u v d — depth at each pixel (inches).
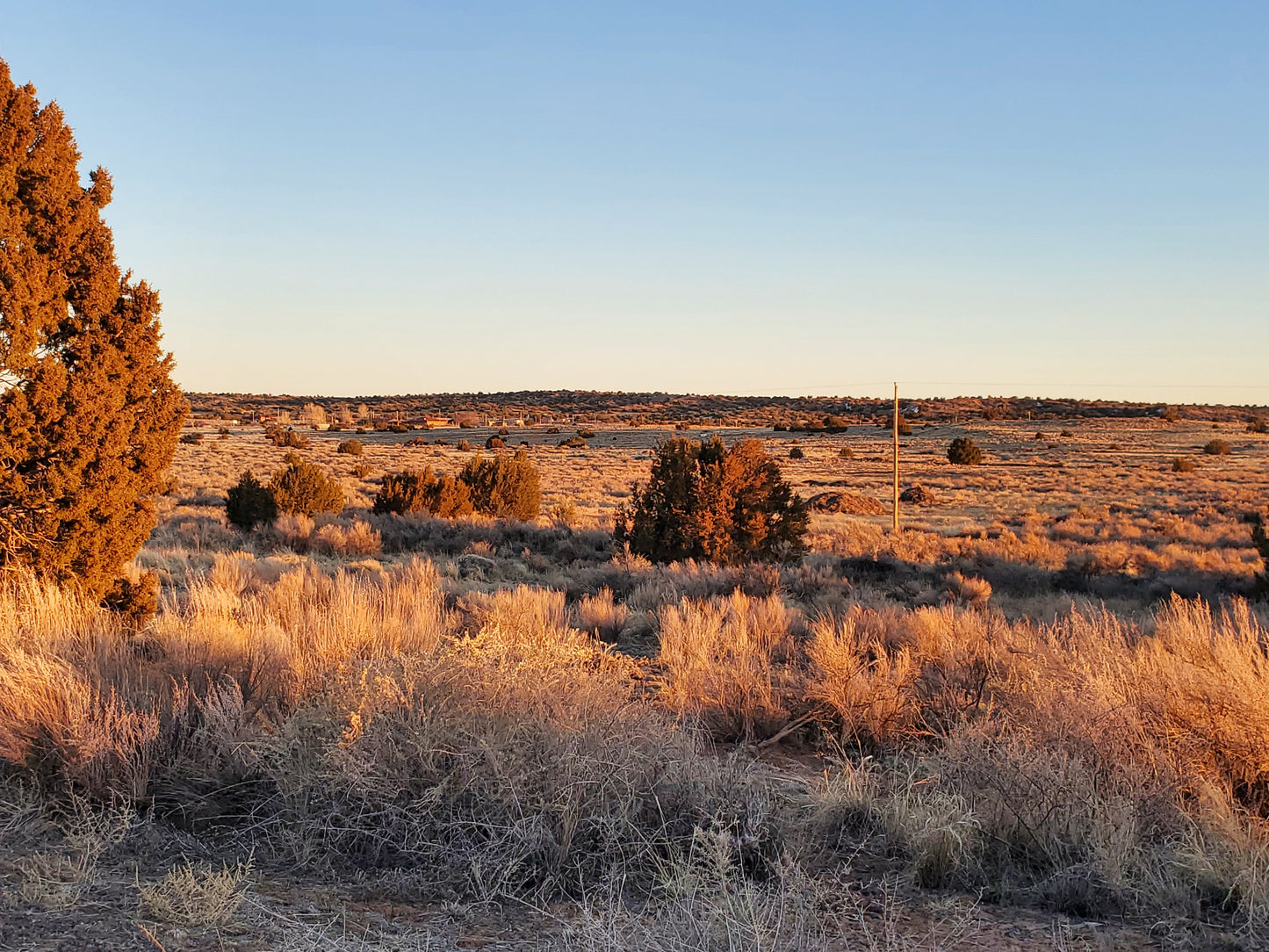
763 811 195.0
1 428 333.7
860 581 860.6
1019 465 3531.0
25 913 143.3
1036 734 237.0
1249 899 162.9
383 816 186.2
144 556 754.2
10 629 287.0
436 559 952.9
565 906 165.2
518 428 6230.3
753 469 898.1
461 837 182.2
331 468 2992.1
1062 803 197.6
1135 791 202.4
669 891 164.7
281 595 476.1
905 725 300.4
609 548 1050.1
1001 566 949.2
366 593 499.2
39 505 346.6
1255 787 219.1
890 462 3727.9
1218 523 1760.6
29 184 344.8
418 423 6555.1
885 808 210.7
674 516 884.6
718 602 602.9
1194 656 302.2
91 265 355.3
